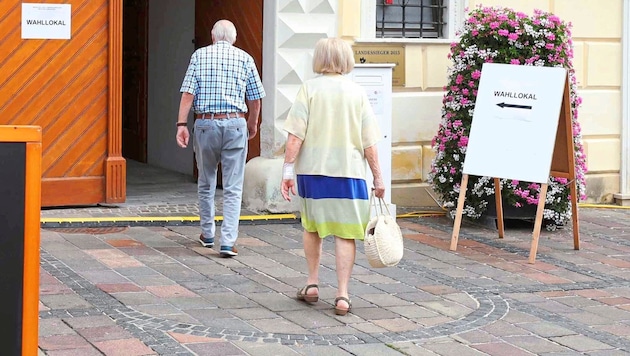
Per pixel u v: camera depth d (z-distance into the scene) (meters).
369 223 6.84
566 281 8.10
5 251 4.39
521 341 6.36
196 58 8.36
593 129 12.32
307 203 6.93
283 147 10.57
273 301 7.11
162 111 13.36
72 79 9.94
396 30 11.39
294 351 5.96
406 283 7.82
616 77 12.40
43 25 9.74
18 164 4.39
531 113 9.15
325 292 7.43
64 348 5.80
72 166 10.05
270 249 8.84
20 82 9.70
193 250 8.62
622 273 8.48
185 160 12.75
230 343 6.05
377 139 6.95
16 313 4.43
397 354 5.99
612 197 12.49
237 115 8.40
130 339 6.00
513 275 8.26
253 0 10.80
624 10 12.34
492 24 10.17
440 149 10.50
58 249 8.38
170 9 12.94
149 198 10.97
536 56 10.19
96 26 10.02
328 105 6.85
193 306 6.86
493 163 9.23
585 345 6.32
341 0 10.81
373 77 10.01
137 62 14.14
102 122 10.17
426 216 10.91
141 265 7.97
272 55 10.49
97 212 9.96
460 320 6.80
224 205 8.48
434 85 11.39
